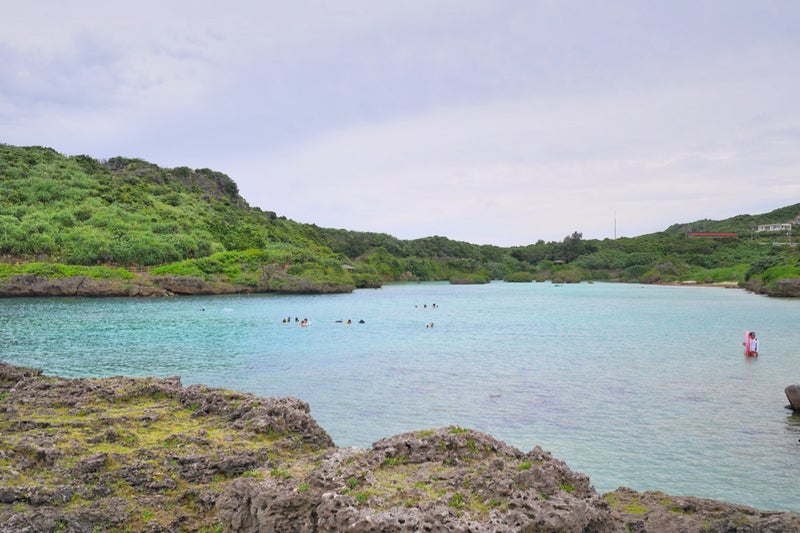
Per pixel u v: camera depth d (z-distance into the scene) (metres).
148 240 139.75
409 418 30.31
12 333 63.47
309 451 20.00
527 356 50.94
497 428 28.69
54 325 71.12
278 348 54.88
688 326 75.62
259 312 94.19
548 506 11.74
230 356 49.75
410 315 94.50
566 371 43.50
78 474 16.25
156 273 131.00
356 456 14.69
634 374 42.28
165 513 15.73
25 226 131.88
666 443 26.44
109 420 20.33
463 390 36.75
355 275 186.38
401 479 13.71
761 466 23.52
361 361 47.78
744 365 45.97
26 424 19.53
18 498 14.88
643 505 16.89
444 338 63.69
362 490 12.61
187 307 100.00
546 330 72.38
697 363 47.06
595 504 12.80
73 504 15.22
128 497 16.00
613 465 23.67
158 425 20.72
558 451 25.39
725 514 15.71
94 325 71.56
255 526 12.80
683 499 17.11
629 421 29.89
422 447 15.30
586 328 74.38
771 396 35.28
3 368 26.03
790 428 28.67
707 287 189.25
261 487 13.09
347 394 35.62
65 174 175.00
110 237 137.50
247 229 187.50
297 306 109.19
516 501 11.87
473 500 12.52
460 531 11.05
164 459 17.56
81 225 143.12
